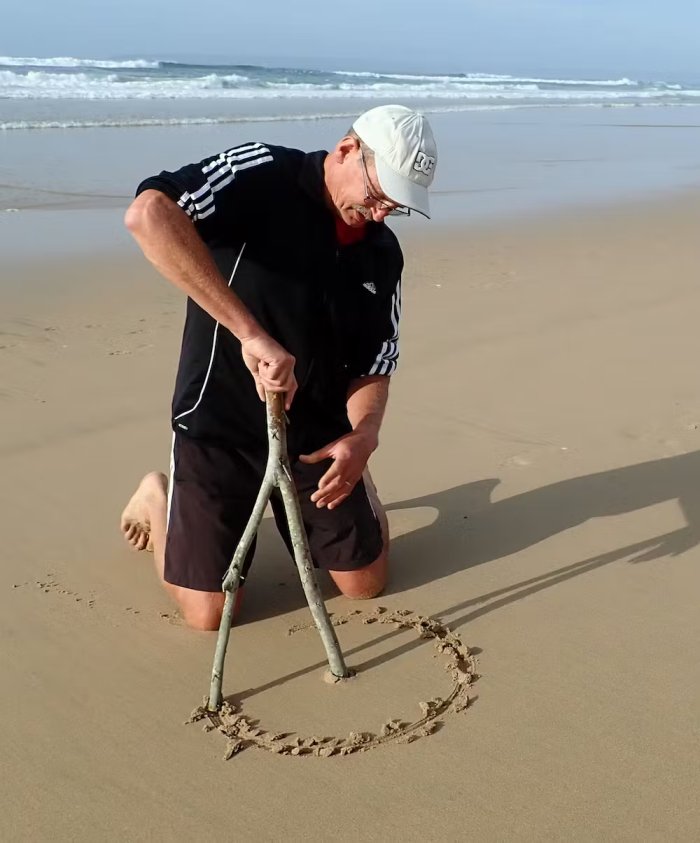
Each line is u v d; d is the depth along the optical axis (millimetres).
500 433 4391
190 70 44438
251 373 2699
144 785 2318
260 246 2721
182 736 2498
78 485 3865
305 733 2504
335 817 2217
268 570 3355
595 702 2613
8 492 3779
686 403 4727
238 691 2682
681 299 6609
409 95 35531
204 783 2326
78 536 3496
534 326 5930
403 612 3068
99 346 5484
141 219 2480
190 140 15727
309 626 3010
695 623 2982
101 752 2430
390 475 4008
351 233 2783
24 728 2510
